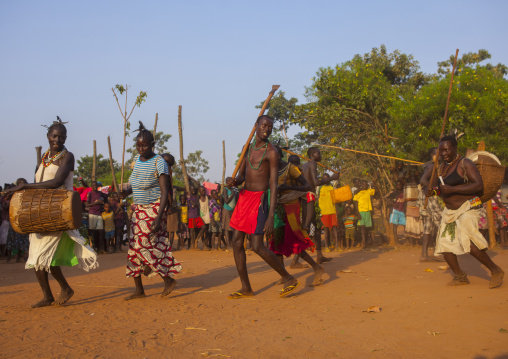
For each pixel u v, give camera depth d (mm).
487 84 12242
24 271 9000
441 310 4234
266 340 3551
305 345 3393
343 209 12016
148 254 5336
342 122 14836
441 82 12570
